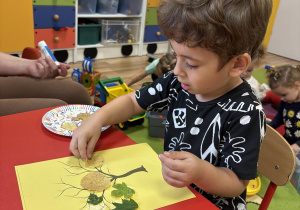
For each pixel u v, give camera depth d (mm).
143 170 615
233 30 494
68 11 2738
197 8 490
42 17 2615
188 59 530
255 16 511
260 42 562
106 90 1836
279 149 785
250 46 538
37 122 771
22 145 668
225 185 555
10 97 1146
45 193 528
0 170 580
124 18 3354
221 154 640
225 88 655
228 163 589
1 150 644
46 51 1211
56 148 669
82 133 670
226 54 518
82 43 3035
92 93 2291
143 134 1838
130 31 3311
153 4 3330
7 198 510
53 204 504
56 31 2744
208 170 541
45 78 1178
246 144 594
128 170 612
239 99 639
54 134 724
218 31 491
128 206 509
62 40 2814
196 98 703
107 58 3268
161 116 1770
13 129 729
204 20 486
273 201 1369
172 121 753
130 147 695
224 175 562
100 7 3100
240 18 492
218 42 498
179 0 508
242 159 582
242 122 609
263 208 867
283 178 788
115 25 3168
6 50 2545
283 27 3930
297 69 1650
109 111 748
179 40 515
